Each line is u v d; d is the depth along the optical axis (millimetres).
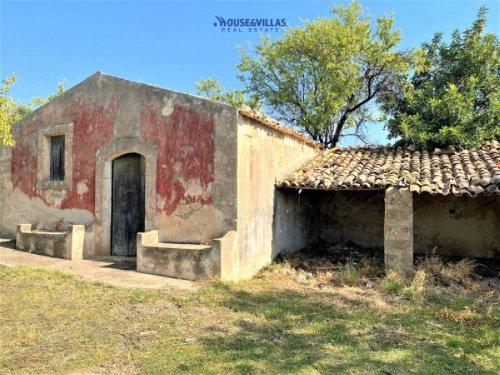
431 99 12492
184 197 8414
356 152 12531
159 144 8812
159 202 8695
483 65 13508
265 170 9344
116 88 9570
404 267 8430
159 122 8852
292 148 11109
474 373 4195
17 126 11453
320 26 17172
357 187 9172
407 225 8453
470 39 13867
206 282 7125
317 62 17375
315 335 5109
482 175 8734
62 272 7555
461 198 11641
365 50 16625
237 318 5602
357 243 13039
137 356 4293
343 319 5773
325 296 7008
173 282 7203
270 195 9648
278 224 10195
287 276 8539
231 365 4156
